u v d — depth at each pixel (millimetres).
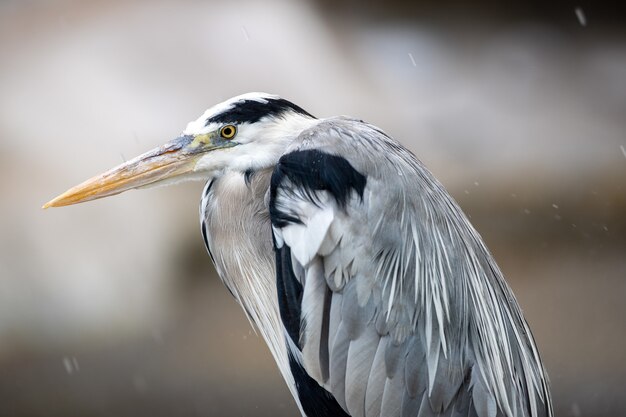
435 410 5613
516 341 6051
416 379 5590
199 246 12695
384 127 14164
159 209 12539
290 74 13945
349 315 5562
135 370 11906
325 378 5637
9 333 11836
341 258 5578
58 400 11680
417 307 5602
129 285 12281
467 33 16359
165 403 11508
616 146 14688
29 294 11930
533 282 13391
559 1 16984
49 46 13438
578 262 13758
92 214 12289
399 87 14875
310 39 14688
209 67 13578
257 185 6379
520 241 13961
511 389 5875
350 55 15016
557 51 16562
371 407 5590
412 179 5809
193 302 12703
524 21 16906
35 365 11852
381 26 15781
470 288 5781
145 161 6488
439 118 14594
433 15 16297
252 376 11711
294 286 5770
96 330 12117
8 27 13680
